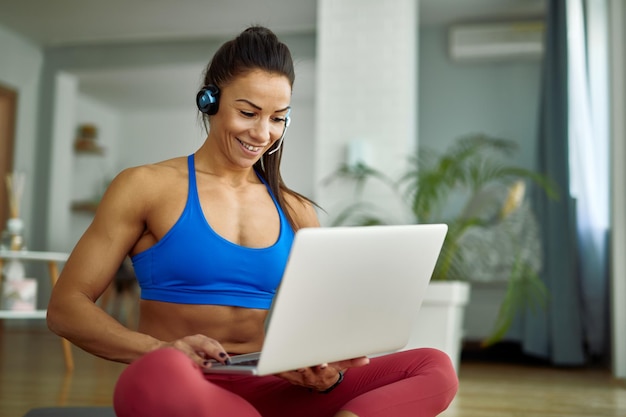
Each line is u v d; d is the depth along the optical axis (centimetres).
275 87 130
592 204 470
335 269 109
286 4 616
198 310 130
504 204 511
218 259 131
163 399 105
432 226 127
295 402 138
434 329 358
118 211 129
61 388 319
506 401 311
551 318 463
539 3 595
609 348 456
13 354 468
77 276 126
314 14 634
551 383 377
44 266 760
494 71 628
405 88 501
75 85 789
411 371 134
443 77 637
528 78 622
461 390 344
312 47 671
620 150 396
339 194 500
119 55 741
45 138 757
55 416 200
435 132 633
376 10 509
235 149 133
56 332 124
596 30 452
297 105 921
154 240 134
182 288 130
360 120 504
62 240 779
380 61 505
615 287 399
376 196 495
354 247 111
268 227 140
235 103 130
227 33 702
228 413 109
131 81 830
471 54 616
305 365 113
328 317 112
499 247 473
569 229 466
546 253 475
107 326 120
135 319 801
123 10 650
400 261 122
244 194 142
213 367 111
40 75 760
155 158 977
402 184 493
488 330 512
